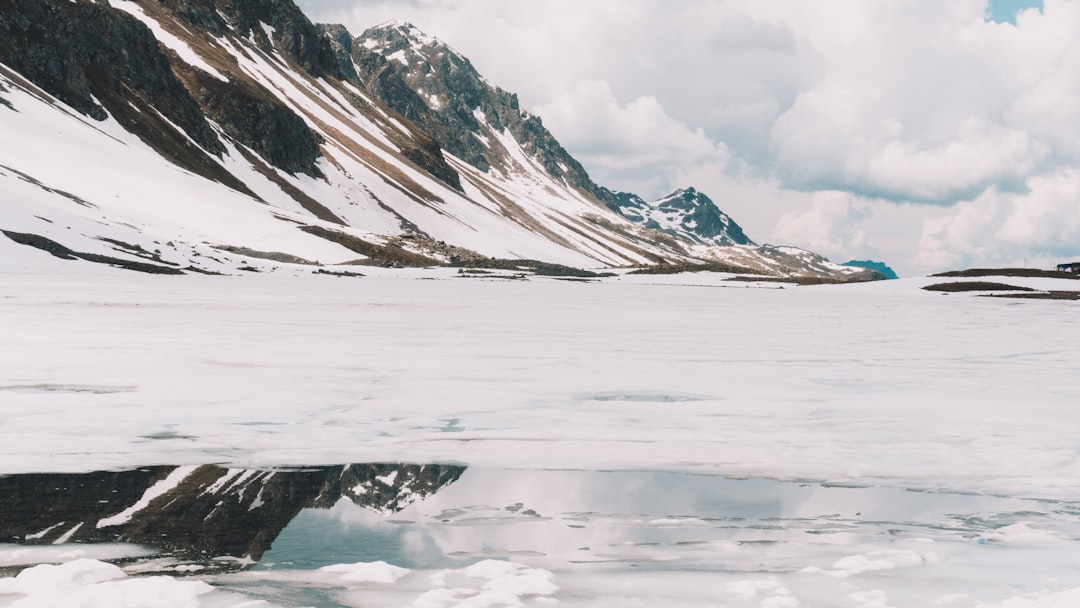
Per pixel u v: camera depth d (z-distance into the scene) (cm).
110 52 17188
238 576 693
